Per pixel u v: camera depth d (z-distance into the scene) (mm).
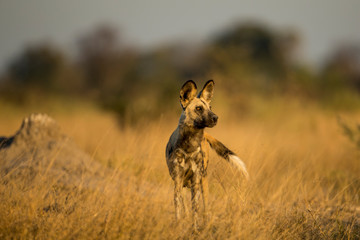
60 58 139750
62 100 98750
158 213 16047
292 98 67062
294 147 33312
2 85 114188
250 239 15602
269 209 19875
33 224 16359
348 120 39031
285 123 52906
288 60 133250
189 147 18703
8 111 74812
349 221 19000
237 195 18297
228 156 19547
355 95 74500
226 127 46156
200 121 18422
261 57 134000
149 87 91500
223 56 80625
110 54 153125
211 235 15992
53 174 22812
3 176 21953
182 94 19016
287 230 16906
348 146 33844
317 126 48219
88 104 91438
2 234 15406
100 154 29516
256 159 22172
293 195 21281
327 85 92188
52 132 27297
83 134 42719
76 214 16688
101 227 15719
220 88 68812
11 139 27078
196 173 18766
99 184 20562
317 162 28062
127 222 15594
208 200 18547
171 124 44875
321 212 19688
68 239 14953
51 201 18703
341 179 25172
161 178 19797
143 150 22219
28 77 131250
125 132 42938
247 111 64688
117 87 139625
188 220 16688
